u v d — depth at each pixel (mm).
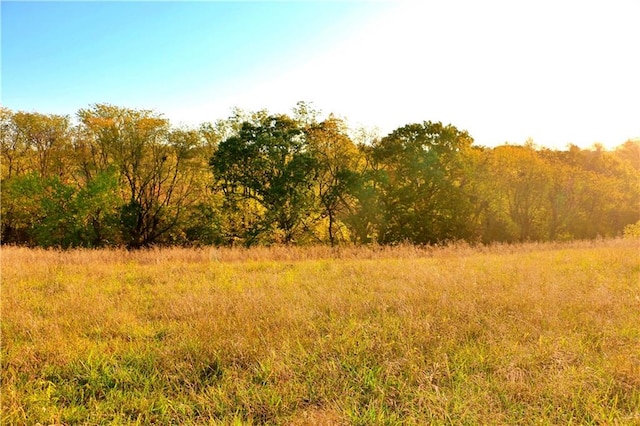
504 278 8086
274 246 15992
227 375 4027
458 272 8797
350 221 28672
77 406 3529
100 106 27562
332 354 4504
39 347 4703
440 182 26234
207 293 7277
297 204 25406
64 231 27797
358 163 29484
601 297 6312
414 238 26172
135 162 28531
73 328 5426
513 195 31938
